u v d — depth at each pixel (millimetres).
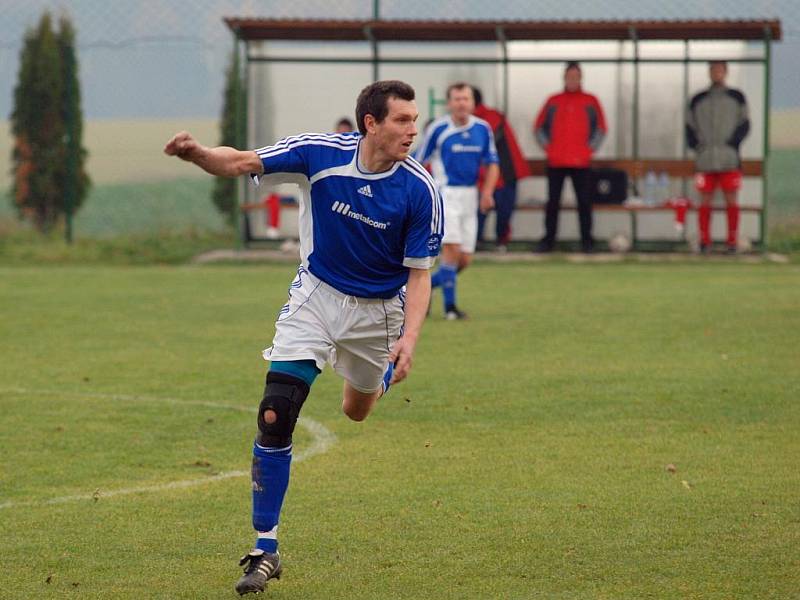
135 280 59656
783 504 21453
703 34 67812
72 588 17484
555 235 68375
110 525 20531
